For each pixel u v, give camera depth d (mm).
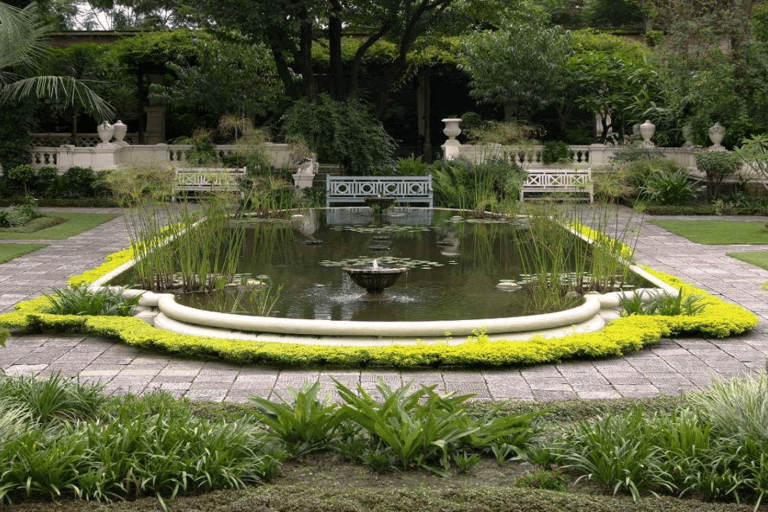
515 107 21266
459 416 4410
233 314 7074
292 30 17609
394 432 4250
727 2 18672
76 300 7527
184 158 17062
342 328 6656
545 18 23859
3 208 15875
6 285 9203
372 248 10680
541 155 19062
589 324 7223
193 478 3889
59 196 17547
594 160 19234
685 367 6258
